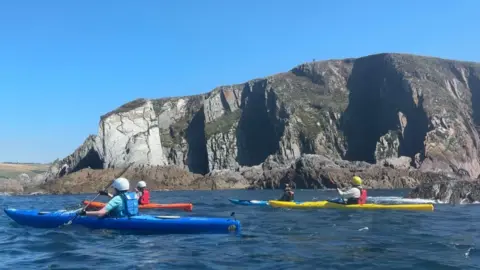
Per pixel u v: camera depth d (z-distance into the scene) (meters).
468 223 16.98
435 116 93.12
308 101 111.75
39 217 15.58
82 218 14.67
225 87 121.12
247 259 10.12
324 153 101.31
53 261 10.04
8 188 80.69
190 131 118.50
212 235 13.63
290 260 10.02
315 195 48.88
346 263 9.74
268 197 47.09
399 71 105.62
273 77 117.81
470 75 114.69
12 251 11.27
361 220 18.23
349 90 115.56
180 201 38.50
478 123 105.75
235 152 109.88
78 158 101.94
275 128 108.50
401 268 9.28
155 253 10.82
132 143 100.12
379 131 104.00
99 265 9.59
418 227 15.84
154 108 124.81
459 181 30.36
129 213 14.41
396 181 71.81
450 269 9.20
